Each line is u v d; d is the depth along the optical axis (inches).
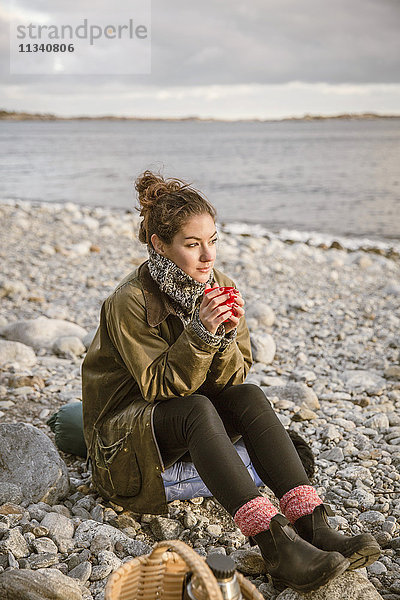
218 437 102.4
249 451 109.1
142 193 118.6
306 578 91.0
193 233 109.3
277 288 347.9
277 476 104.0
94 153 2206.0
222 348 110.7
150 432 110.0
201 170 1423.5
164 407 110.1
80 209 674.2
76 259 403.2
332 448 155.3
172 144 3046.3
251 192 1011.9
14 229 494.0
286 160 1777.8
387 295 334.0
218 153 2180.1
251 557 108.0
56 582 96.9
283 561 93.9
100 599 100.7
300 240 585.0
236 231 641.0
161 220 109.9
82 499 129.3
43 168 1492.4
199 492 126.8
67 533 116.6
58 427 151.2
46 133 5620.1
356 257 443.5
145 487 114.7
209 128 7283.5
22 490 126.8
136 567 82.4
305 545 93.9
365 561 95.4
